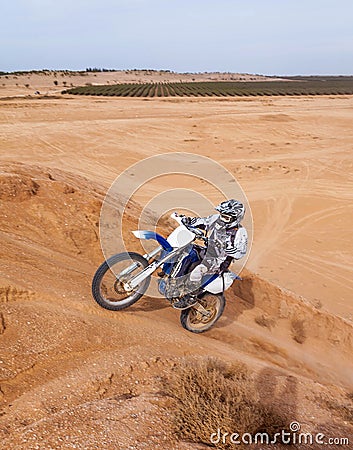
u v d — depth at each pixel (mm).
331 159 25938
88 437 3039
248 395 3787
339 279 12000
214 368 4195
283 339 7133
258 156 26297
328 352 7348
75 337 4312
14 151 24812
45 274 5406
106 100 59406
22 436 2977
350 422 4207
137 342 4664
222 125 35188
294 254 13555
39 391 3545
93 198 7996
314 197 19031
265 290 8156
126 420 3289
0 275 4723
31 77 150125
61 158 23953
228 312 7211
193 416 3387
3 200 7180
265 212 17188
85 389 3695
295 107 52156
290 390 4590
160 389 3865
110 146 27094
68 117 37656
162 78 198375
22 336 4082
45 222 7168
